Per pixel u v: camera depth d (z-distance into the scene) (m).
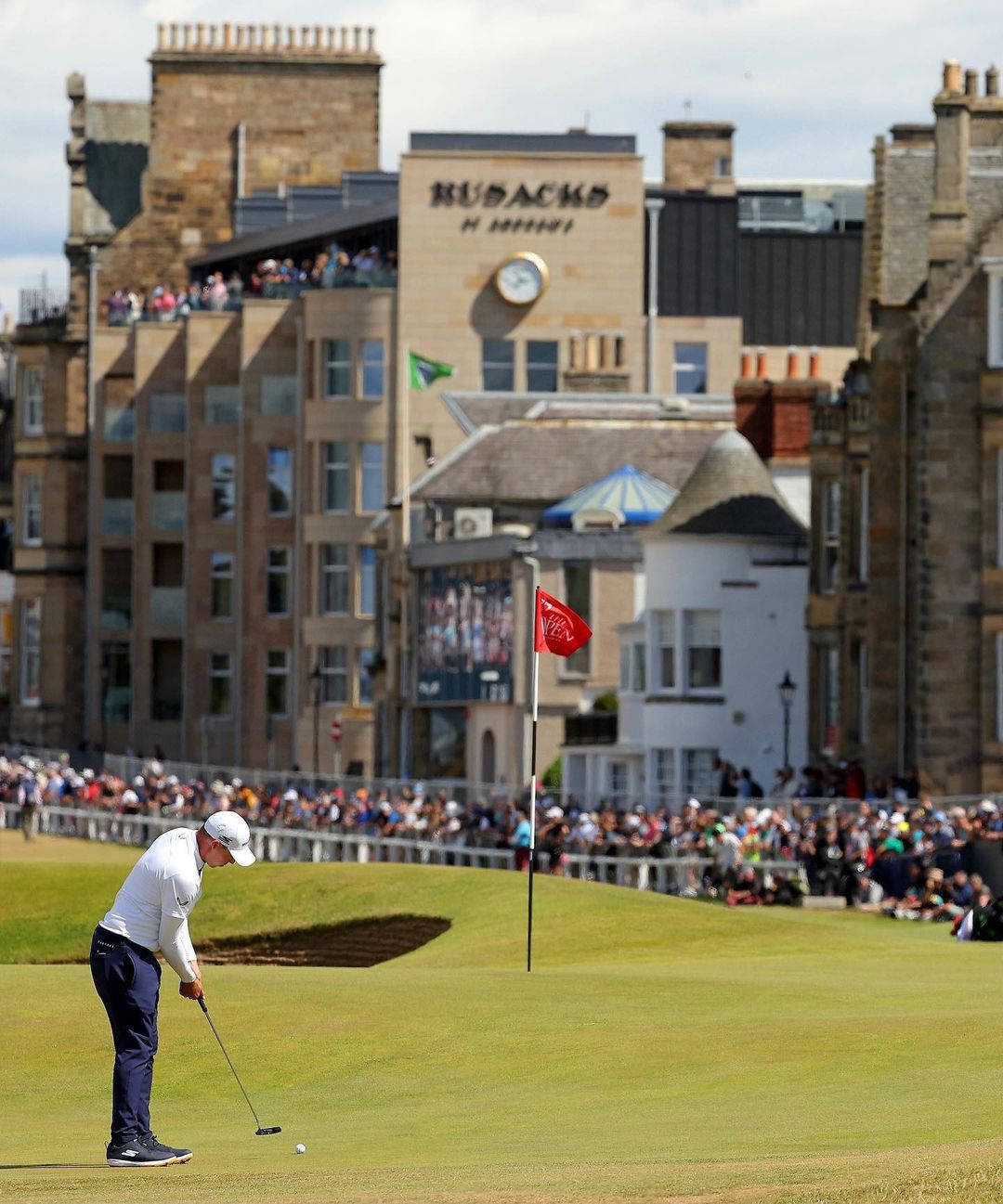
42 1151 53.94
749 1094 58.00
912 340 176.25
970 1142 46.72
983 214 171.38
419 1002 73.56
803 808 156.12
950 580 169.88
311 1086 63.78
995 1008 70.00
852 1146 48.09
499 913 116.12
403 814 183.25
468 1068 64.88
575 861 157.88
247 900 129.38
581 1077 62.69
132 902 51.66
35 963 124.88
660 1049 65.38
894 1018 67.69
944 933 117.31
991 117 174.38
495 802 181.12
